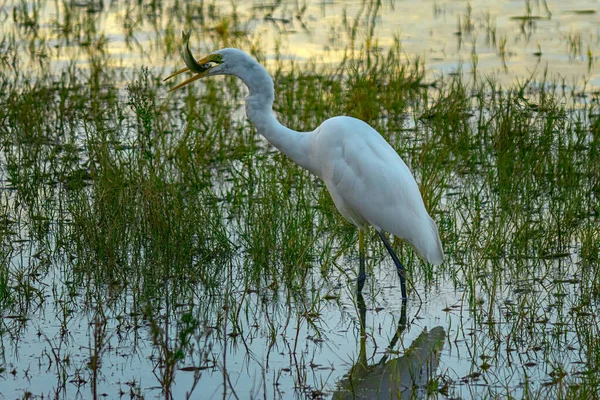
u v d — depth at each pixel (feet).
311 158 34.30
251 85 34.04
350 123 33.12
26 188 42.57
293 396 25.81
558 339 28.58
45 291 33.32
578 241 36.65
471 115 52.47
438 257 32.22
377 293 33.06
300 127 50.49
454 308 31.42
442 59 63.62
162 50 66.85
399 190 32.09
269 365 27.76
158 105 54.80
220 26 69.77
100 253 35.04
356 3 80.38
